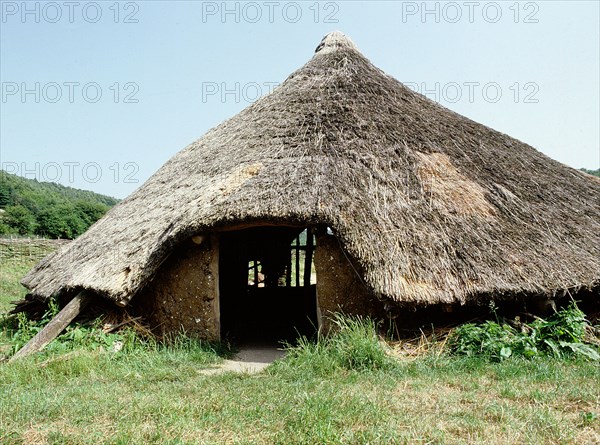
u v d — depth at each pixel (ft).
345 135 28.73
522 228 25.43
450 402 15.55
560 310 23.79
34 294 30.60
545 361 19.74
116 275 24.85
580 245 25.50
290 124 30.50
